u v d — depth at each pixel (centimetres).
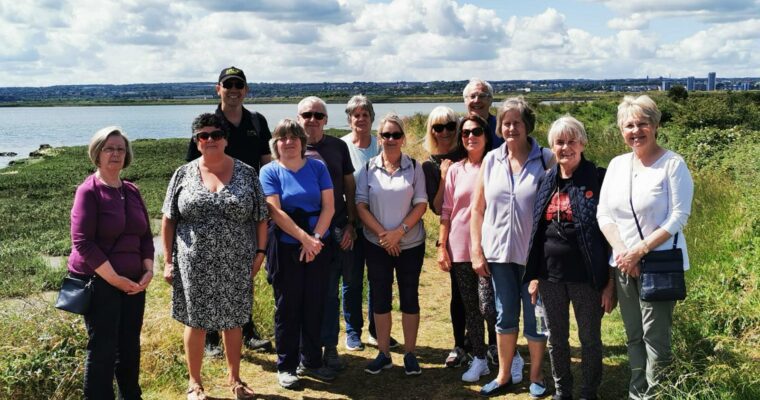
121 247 436
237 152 561
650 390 413
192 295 464
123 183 449
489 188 470
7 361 482
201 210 459
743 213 814
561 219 434
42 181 2383
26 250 1229
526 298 469
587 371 445
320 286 507
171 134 6444
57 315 543
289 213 496
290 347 505
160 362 529
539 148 469
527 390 490
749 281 614
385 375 530
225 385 513
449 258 515
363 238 555
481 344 515
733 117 2169
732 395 401
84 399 430
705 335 498
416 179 523
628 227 404
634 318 420
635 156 414
